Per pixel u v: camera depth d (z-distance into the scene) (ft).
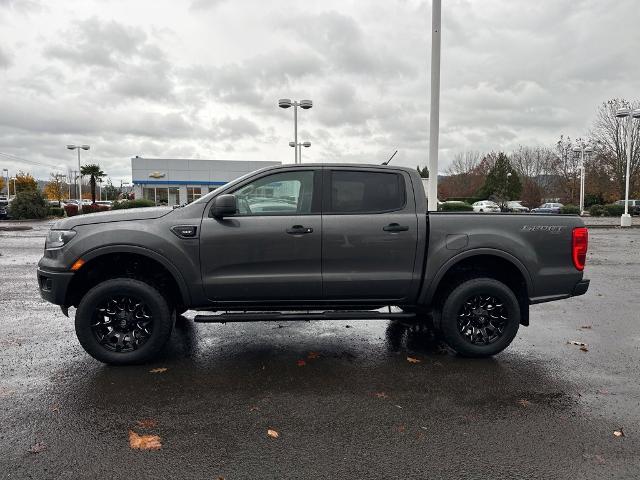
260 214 15.05
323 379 13.83
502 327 15.61
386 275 15.25
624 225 93.25
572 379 13.96
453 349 15.66
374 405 12.09
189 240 14.62
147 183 154.92
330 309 15.71
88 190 324.19
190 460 9.45
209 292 14.87
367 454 9.73
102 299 14.44
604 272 35.29
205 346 16.90
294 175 15.40
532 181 208.54
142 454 9.65
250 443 10.13
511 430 10.80
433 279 15.30
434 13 34.17
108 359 14.55
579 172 184.55
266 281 14.89
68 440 10.16
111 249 14.32
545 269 15.64
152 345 14.62
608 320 20.99
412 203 15.53
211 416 11.39
